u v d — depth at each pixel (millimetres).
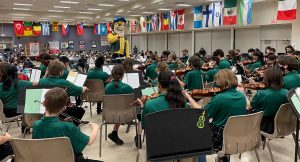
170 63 7281
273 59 5887
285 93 3045
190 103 2775
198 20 12125
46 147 1977
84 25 25719
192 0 11516
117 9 15508
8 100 3936
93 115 5824
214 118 2768
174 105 2332
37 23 19391
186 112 1749
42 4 13773
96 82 5246
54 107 2092
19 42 24094
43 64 5727
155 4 12703
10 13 16156
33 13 16766
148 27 16328
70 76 4531
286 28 10258
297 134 2693
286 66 3812
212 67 6258
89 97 5355
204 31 14656
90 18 18828
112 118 3674
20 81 4004
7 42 23703
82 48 26750
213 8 11234
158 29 15344
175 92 2379
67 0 12578
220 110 2701
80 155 2336
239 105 2688
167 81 2402
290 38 10117
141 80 4793
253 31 11812
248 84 4473
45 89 2953
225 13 10195
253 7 11047
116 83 4012
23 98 3150
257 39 11641
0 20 20062
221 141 2660
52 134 2059
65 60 5977
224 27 12391
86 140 2184
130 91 4043
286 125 3016
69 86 3748
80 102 5617
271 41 10961
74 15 18172
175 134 1710
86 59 12070
